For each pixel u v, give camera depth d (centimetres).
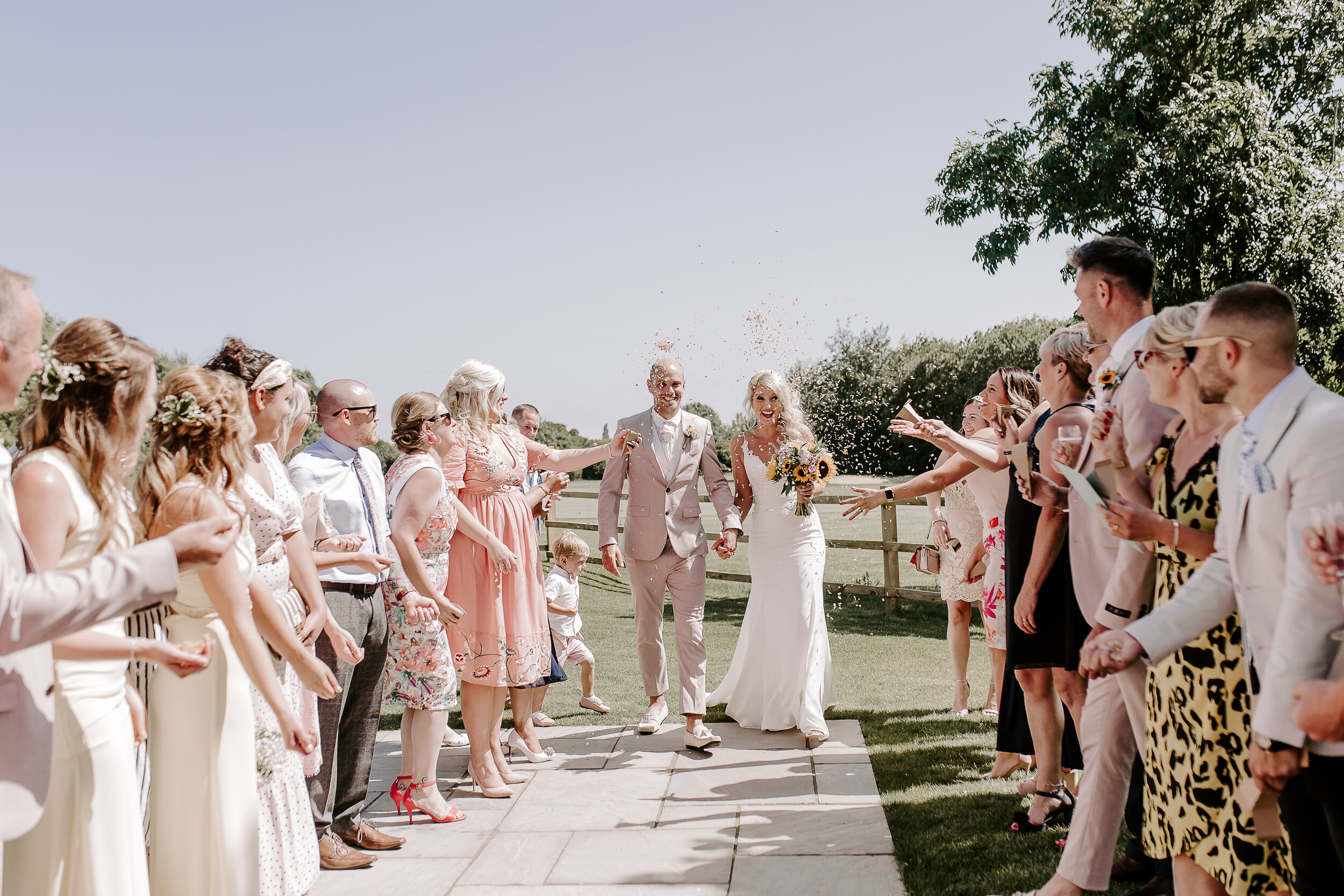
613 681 658
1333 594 176
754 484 514
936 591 1002
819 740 482
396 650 397
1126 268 283
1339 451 177
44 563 197
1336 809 177
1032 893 294
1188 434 240
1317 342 1567
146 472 232
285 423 328
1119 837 341
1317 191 1573
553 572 572
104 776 208
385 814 411
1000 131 1678
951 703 558
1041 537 319
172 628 246
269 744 277
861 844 353
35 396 206
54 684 201
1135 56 1645
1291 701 178
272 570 299
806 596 499
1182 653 231
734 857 348
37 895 200
